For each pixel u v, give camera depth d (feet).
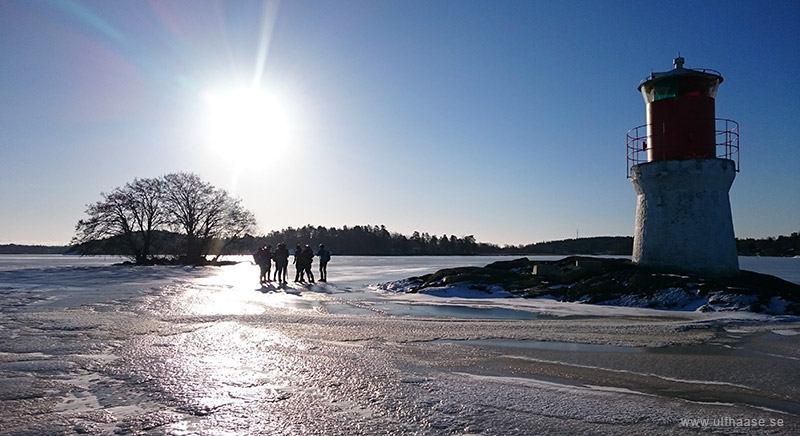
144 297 61.36
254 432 18.24
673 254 66.44
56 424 18.90
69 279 100.42
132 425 18.84
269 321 41.73
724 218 67.15
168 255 238.48
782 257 403.54
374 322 41.91
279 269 89.25
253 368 26.58
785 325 41.50
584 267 70.95
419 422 19.13
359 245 507.30
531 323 42.09
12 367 26.58
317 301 58.90
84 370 26.03
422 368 26.84
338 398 21.88
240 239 231.71
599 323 42.32
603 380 24.64
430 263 245.65
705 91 68.18
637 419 19.34
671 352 30.96
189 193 216.95
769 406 20.88
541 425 18.78
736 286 56.08
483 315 48.24
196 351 30.30
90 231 202.49
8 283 87.97
